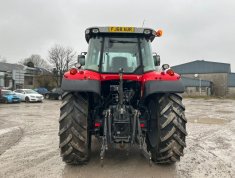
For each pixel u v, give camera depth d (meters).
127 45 5.64
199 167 5.25
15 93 29.75
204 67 70.50
